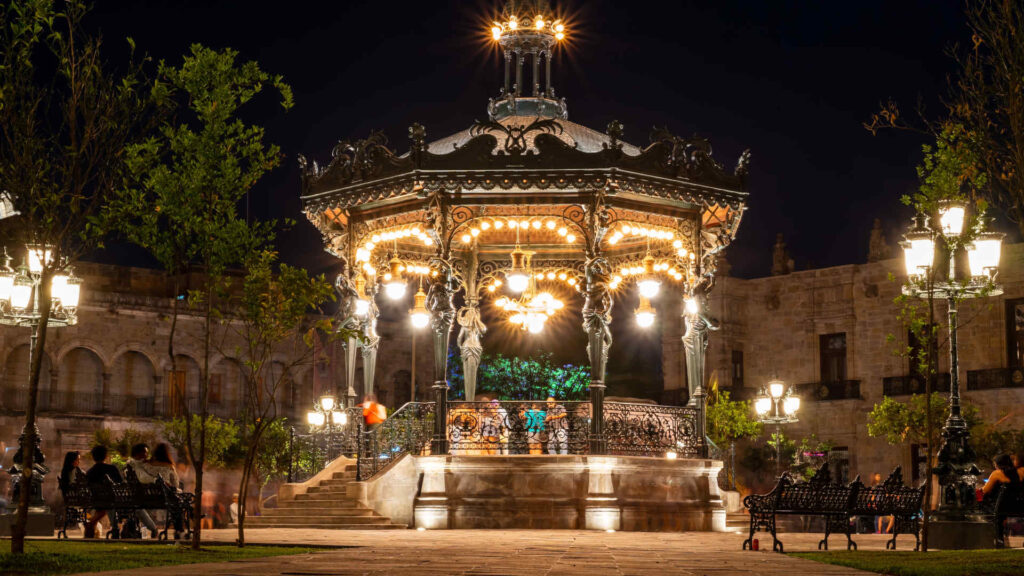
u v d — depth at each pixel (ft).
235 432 138.62
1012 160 40.47
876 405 140.97
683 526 68.39
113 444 155.94
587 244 67.41
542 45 76.28
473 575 29.12
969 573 33.50
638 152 72.08
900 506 49.34
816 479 47.19
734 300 177.17
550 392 140.67
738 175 71.92
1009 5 39.78
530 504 65.62
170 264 43.29
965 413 140.87
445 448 67.41
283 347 192.13
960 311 158.71
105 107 40.47
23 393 178.91
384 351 202.49
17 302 58.08
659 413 71.77
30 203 39.24
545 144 66.69
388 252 82.53
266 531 62.34
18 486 58.03
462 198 67.72
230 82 44.32
